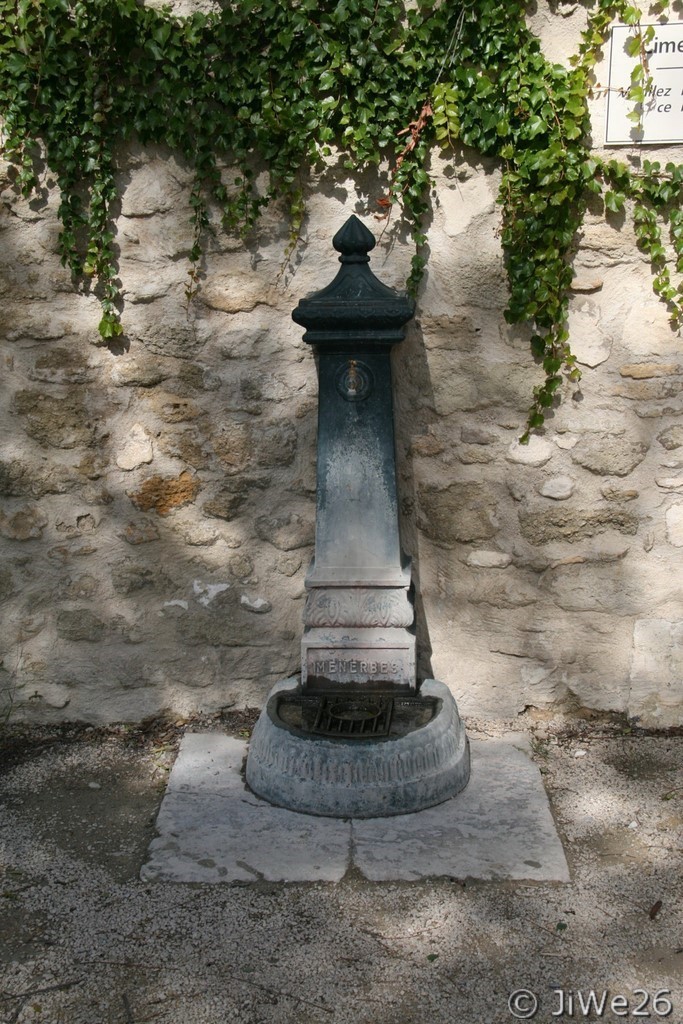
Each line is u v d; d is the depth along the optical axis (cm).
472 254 374
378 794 340
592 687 404
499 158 365
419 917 302
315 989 277
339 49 354
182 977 281
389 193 371
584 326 376
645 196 365
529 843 331
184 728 407
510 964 286
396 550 360
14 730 410
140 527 398
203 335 383
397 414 388
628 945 293
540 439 385
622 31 354
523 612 399
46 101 361
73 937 297
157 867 322
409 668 365
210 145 367
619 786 367
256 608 404
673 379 378
